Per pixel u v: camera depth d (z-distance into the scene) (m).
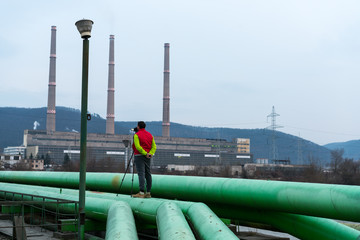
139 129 8.73
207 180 8.59
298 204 6.63
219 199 8.19
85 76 7.82
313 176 108.94
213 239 5.72
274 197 7.02
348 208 5.86
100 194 10.16
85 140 7.83
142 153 8.45
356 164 110.94
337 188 6.12
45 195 11.22
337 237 6.87
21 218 8.55
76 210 9.00
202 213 6.77
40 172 16.38
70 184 14.21
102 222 9.18
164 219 6.62
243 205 7.79
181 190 9.08
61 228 8.75
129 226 6.90
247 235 8.81
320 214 6.40
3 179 18.64
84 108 7.81
